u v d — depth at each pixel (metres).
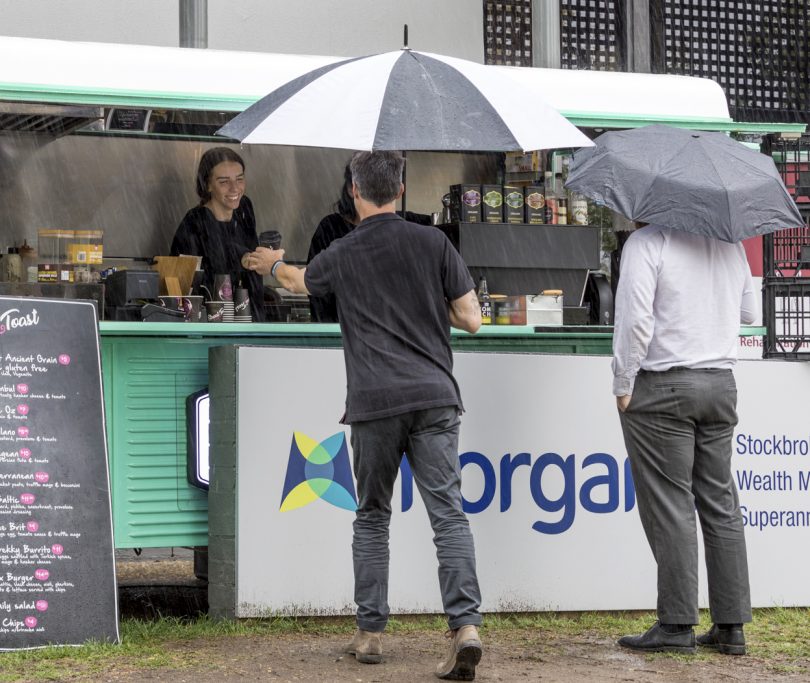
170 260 12.75
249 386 11.62
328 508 11.80
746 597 10.81
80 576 10.52
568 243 13.63
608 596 12.58
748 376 13.02
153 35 20.42
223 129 10.40
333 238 14.77
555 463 12.48
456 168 16.94
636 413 10.62
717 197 10.46
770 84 23.25
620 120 13.32
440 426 9.77
